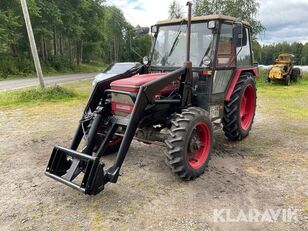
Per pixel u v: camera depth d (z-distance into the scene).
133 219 2.76
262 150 4.69
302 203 3.05
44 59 27.78
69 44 34.69
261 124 6.43
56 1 28.48
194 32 4.21
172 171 3.45
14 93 9.71
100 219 2.75
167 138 3.42
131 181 3.54
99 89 3.83
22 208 2.94
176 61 4.38
